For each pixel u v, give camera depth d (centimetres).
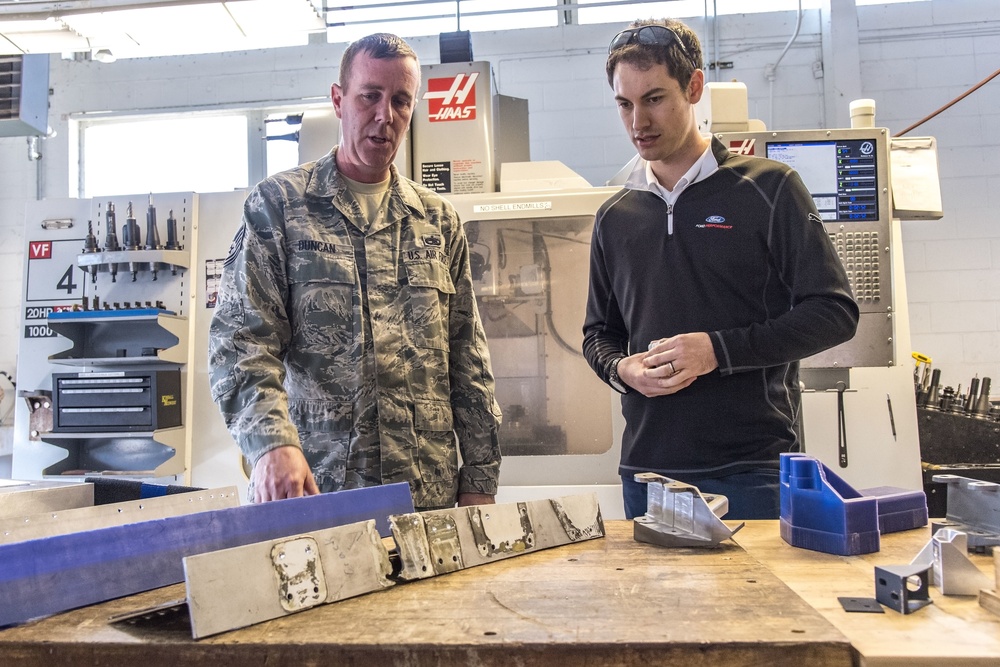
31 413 230
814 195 193
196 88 417
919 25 385
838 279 127
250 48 415
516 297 216
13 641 66
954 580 76
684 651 61
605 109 400
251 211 125
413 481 125
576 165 400
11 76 292
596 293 153
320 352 124
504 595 76
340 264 126
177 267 229
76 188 419
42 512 95
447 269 139
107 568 78
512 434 215
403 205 135
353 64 128
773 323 124
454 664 62
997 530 96
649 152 135
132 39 285
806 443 200
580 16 410
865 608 71
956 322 372
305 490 103
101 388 216
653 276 138
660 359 124
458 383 140
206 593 67
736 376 129
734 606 71
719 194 135
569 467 206
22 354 234
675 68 129
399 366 127
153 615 72
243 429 107
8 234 414
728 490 128
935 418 233
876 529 94
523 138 249
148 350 219
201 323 228
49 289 235
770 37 396
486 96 226
